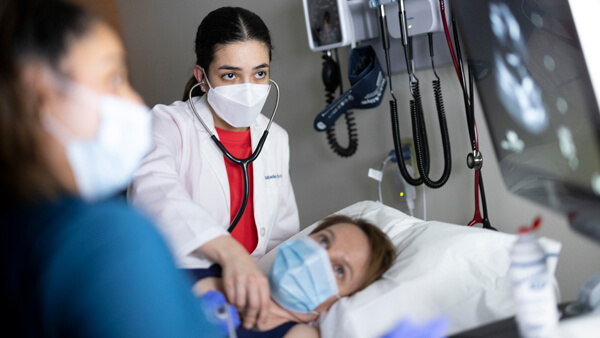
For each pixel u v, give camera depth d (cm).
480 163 170
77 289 60
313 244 128
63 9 65
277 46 222
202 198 163
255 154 164
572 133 92
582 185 90
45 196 64
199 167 163
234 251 124
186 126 163
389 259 135
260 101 159
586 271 160
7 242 64
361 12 187
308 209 227
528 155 112
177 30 256
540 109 104
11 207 65
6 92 63
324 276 124
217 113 162
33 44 63
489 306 116
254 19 157
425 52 183
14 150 63
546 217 166
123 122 68
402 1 170
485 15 129
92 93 66
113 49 68
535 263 82
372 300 121
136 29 272
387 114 200
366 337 115
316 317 131
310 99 218
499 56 123
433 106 189
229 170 168
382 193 207
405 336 91
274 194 174
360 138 208
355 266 129
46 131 64
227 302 129
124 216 64
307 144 223
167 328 63
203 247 127
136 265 62
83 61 65
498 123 130
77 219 63
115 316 61
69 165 66
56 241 61
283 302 126
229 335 110
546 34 97
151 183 139
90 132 66
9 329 63
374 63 179
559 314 97
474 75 147
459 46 170
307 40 214
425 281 123
